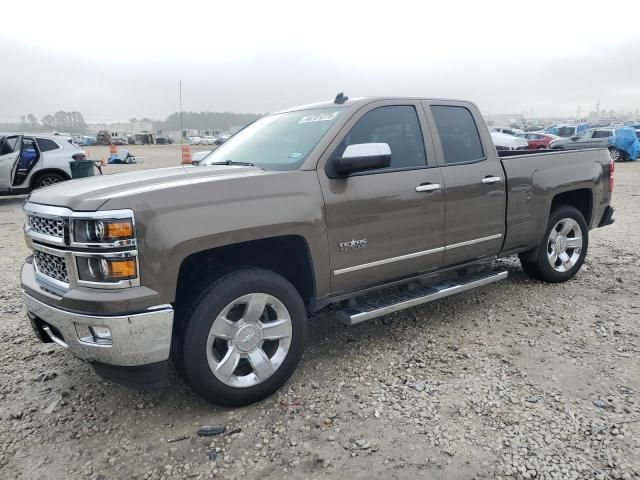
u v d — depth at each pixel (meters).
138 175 3.39
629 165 22.22
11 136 12.60
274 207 3.20
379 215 3.71
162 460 2.78
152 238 2.79
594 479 2.53
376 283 3.88
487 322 4.51
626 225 8.63
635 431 2.88
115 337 2.77
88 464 2.77
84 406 3.33
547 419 3.02
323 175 3.48
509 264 6.23
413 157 4.03
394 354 3.94
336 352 4.01
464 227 4.28
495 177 4.46
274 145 3.93
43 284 3.13
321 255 3.44
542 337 4.18
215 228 2.96
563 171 5.10
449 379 3.53
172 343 3.12
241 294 3.11
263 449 2.85
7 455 2.85
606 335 4.17
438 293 4.11
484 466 2.65
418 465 2.67
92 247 2.73
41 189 3.41
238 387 3.18
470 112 4.53
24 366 3.88
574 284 5.46
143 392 3.48
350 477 2.61
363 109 3.83
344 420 3.09
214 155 4.47
